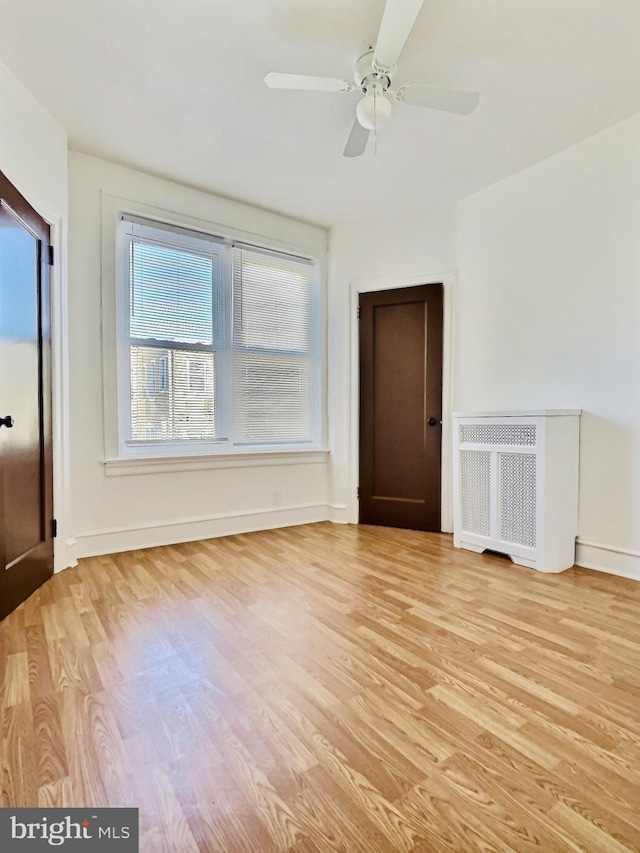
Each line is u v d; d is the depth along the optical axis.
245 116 2.27
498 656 1.54
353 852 0.82
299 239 3.55
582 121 2.33
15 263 1.94
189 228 3.01
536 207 2.75
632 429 2.34
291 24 1.71
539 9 1.64
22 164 2.06
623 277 2.36
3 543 1.83
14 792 0.96
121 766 1.03
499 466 2.63
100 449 2.70
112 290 2.71
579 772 1.02
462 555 2.72
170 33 1.75
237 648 1.59
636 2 1.62
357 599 2.04
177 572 2.40
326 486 3.72
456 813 0.91
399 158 2.67
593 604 1.98
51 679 1.40
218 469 3.18
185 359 3.06
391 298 3.44
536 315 2.77
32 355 2.10
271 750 1.09
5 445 1.85
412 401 3.39
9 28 1.72
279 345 3.53
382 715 1.22
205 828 0.87
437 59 1.89
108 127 2.37
